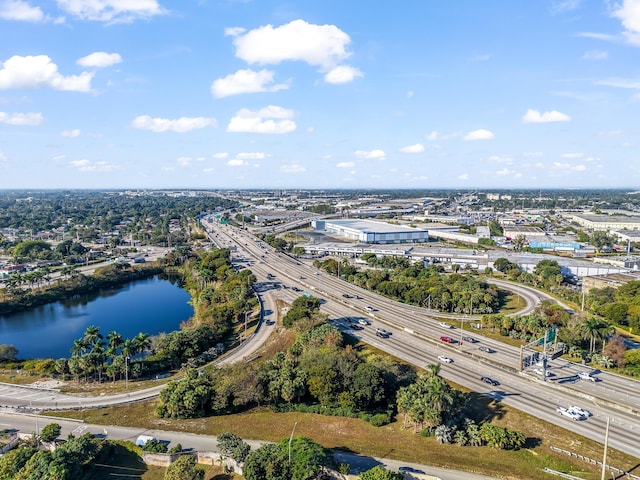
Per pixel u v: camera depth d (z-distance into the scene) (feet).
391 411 372.17
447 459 308.40
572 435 342.64
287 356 461.37
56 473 267.59
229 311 647.97
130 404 401.49
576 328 512.63
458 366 471.62
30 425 363.15
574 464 306.14
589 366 474.49
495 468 299.58
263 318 642.22
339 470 283.18
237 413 381.19
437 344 534.78
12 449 328.49
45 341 650.02
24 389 438.40
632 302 614.34
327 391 382.01
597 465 305.53
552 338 442.91
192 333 554.05
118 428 357.00
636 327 563.89
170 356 516.73
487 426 334.03
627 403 389.60
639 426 357.41
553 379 438.40
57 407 394.93
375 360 441.68
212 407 377.30
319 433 343.46
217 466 304.71
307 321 542.57
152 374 493.77
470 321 621.72
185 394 374.02
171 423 364.38
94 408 392.88
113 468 305.73
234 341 583.58
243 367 416.46
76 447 296.51
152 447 315.37
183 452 315.37
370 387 375.25
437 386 337.72
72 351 483.51
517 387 424.87
